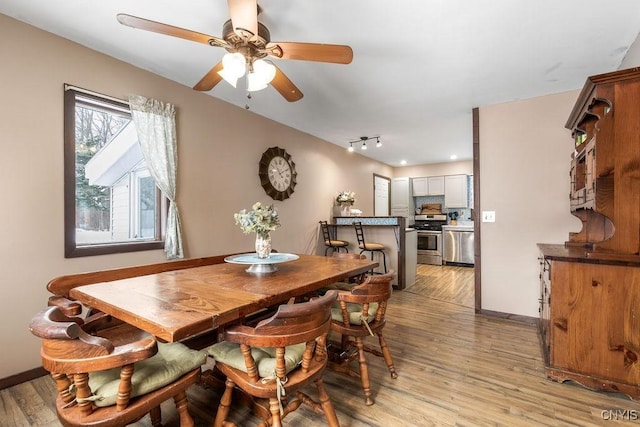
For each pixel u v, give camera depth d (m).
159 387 1.13
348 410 1.71
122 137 2.73
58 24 2.04
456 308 3.58
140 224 2.88
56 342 0.96
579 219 2.86
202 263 2.50
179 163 2.93
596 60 2.42
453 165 7.05
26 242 2.03
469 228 6.30
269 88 3.06
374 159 6.80
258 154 3.83
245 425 1.60
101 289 1.54
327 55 1.76
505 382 1.99
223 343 1.45
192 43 2.25
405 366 2.21
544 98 3.07
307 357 1.26
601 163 1.86
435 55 2.36
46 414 1.69
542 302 2.52
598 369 1.87
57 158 2.16
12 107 1.96
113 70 2.45
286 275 1.88
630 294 1.79
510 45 2.22
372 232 4.74
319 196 5.01
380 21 1.95
